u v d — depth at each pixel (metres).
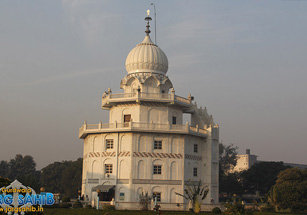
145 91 90.69
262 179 137.38
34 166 199.88
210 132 95.38
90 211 66.69
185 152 88.88
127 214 62.69
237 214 72.75
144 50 92.94
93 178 88.88
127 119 90.31
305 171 106.50
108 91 90.94
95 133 90.06
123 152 86.25
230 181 141.50
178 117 93.50
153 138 87.12
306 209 97.44
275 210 96.44
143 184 84.94
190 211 77.06
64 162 179.12
